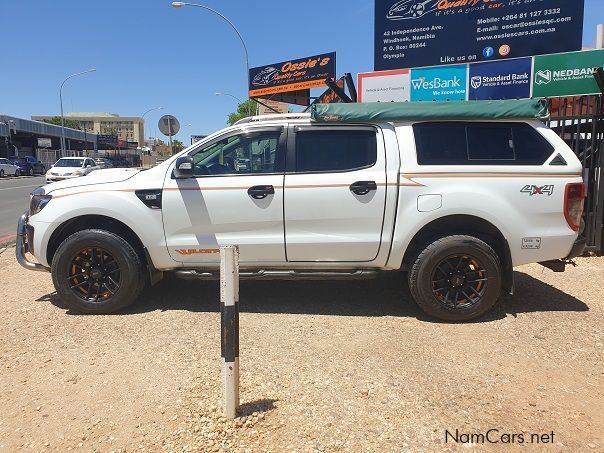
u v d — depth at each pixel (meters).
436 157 4.82
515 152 4.82
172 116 15.52
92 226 5.18
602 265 7.13
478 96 9.18
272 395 3.41
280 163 4.91
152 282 5.09
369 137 4.90
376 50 9.99
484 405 3.32
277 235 4.87
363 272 4.96
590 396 3.45
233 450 2.83
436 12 9.47
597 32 11.19
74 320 4.91
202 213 4.88
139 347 4.23
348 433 2.99
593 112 7.46
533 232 4.74
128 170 5.57
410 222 4.75
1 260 7.88
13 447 2.88
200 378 3.66
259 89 21.95
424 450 2.84
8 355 4.10
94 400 3.38
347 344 4.30
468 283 4.82
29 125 53.88
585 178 7.40
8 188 25.91
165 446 2.87
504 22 9.01
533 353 4.12
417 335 4.51
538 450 2.85
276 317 4.97
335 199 4.79
